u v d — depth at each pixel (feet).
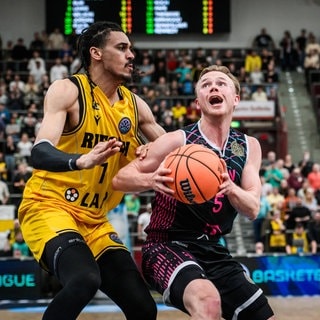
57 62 81.10
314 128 82.17
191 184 15.21
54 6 89.81
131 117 17.90
